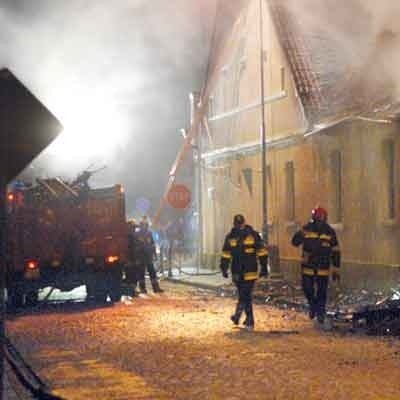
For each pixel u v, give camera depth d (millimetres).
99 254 20312
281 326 14359
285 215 24609
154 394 8758
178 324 14930
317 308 14297
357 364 10266
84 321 15930
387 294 17328
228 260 14328
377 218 19312
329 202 21672
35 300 20094
